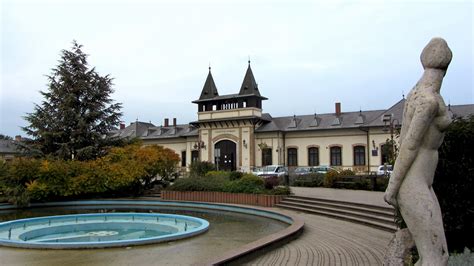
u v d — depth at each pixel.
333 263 8.08
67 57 30.80
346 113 44.53
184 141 51.88
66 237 12.59
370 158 40.03
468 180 6.73
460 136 6.78
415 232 3.34
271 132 44.38
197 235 12.45
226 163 45.75
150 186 27.16
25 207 22.14
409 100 3.51
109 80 32.31
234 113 45.38
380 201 16.34
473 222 6.75
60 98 30.45
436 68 3.44
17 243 10.45
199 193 22.12
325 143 43.00
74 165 24.34
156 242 11.05
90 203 23.39
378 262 8.12
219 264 7.37
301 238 10.91
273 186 21.17
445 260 3.26
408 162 3.34
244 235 12.59
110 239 12.24
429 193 3.34
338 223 13.68
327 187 26.45
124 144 31.33
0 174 22.44
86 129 30.05
